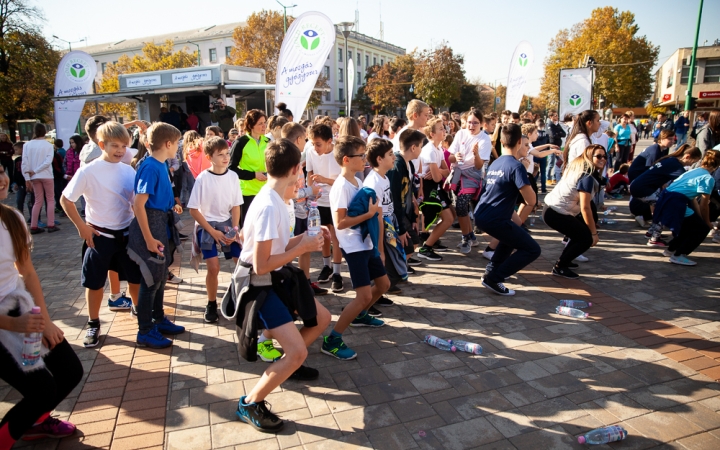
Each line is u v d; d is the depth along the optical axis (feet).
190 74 45.96
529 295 16.44
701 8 60.49
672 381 10.96
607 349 12.50
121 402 10.10
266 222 8.53
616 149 44.96
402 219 15.46
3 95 98.32
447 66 128.67
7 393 10.59
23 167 27.12
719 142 29.17
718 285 17.26
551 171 44.91
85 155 22.43
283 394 10.46
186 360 11.95
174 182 29.81
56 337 8.08
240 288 9.11
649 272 18.78
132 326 14.02
